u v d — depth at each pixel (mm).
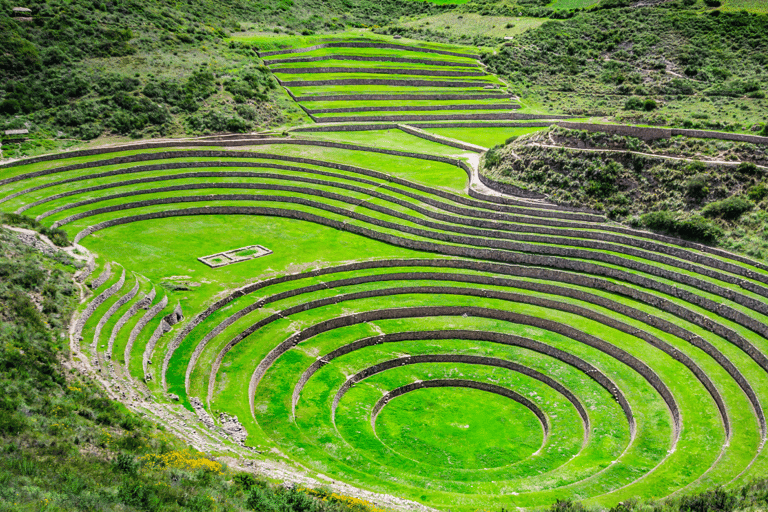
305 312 53062
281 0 151000
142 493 23625
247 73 106062
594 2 143625
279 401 42406
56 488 22484
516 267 58531
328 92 108250
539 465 38312
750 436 37031
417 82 115062
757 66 103438
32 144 78188
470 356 49688
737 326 46844
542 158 68000
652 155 62656
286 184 77938
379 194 73938
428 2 171125
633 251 56594
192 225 68688
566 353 48781
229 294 52281
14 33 91062
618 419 42281
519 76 119250
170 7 121938
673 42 117188
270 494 27188
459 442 41062
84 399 31219
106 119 85938
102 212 68125
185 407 37500
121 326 43250
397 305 54750
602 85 112938
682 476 34125
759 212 54562
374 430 41906
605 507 31062
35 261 43594
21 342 33812
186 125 89875
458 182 74688
